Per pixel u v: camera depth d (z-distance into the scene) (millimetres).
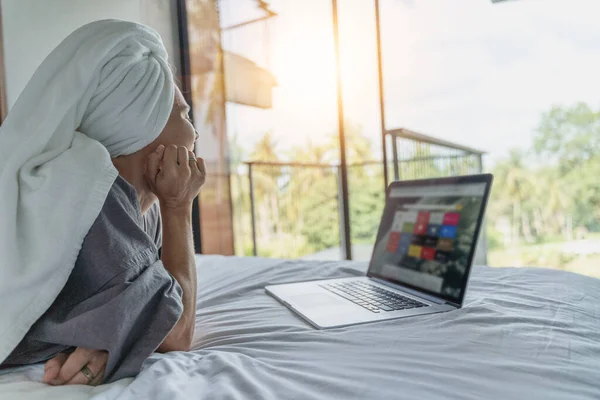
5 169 507
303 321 691
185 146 691
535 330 585
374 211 4355
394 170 3400
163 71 640
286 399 411
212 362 517
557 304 716
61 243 490
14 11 2051
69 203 501
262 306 792
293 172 4172
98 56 566
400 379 443
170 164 647
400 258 938
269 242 4098
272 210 4086
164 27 2926
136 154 651
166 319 528
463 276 735
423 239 887
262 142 3861
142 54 618
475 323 627
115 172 539
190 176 662
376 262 1023
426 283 820
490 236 4359
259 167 3961
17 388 467
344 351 539
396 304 754
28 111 548
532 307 706
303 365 496
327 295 837
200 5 3047
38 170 519
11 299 486
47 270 488
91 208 509
